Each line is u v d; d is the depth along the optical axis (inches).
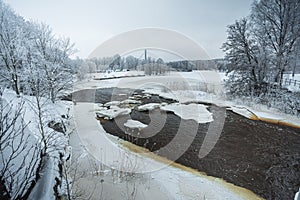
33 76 287.3
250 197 169.5
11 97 223.1
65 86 399.9
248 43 546.6
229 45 578.2
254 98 514.3
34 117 177.8
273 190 180.1
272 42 553.0
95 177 166.6
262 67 529.7
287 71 569.6
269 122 377.4
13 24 328.2
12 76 295.4
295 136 308.2
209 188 176.6
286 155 246.1
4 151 92.9
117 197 143.4
